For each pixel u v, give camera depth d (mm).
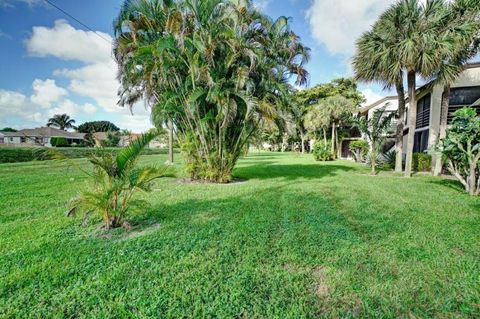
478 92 11641
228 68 8000
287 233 3957
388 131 13289
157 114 8453
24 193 7137
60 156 4020
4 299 2352
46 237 3869
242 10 7895
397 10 9523
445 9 9125
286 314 2141
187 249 3398
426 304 2260
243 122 8594
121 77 8484
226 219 4711
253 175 11617
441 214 4980
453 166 7457
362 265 2947
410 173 10898
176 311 2182
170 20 7188
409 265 2932
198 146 9148
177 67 7926
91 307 2248
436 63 9047
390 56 9734
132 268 2904
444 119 10445
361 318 2104
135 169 4254
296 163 18609
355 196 6719
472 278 2633
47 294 2426
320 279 2688
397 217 4777
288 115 8914
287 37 8977
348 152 25609
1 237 3877
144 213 4984
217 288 2508
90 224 4441
